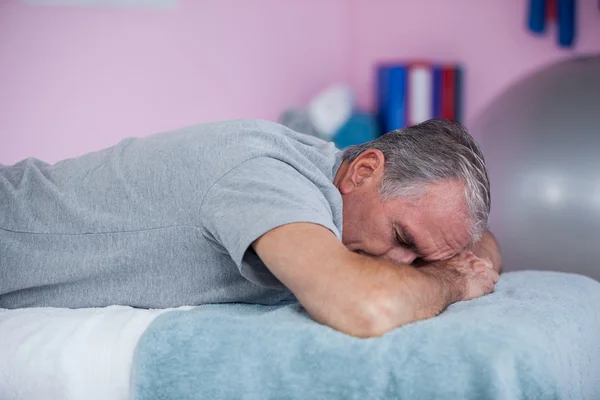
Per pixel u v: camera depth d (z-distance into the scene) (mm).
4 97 3383
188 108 3873
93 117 3580
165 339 947
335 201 1146
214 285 1164
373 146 1236
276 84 4207
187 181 1130
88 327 1061
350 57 4531
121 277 1179
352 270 964
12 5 3363
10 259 1220
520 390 870
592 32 3613
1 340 1061
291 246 979
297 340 925
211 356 938
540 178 1764
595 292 1273
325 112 3881
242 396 927
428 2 4215
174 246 1145
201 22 3881
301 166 1129
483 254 1489
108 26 3582
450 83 3848
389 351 896
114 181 1199
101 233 1181
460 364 874
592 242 1694
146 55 3705
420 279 1017
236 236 1013
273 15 4164
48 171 1296
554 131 1774
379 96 4066
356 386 892
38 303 1232
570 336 1008
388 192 1152
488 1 3992
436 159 1146
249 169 1082
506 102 1915
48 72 3455
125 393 1000
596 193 1688
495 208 1845
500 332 897
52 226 1215
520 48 3895
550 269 1761
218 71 3965
